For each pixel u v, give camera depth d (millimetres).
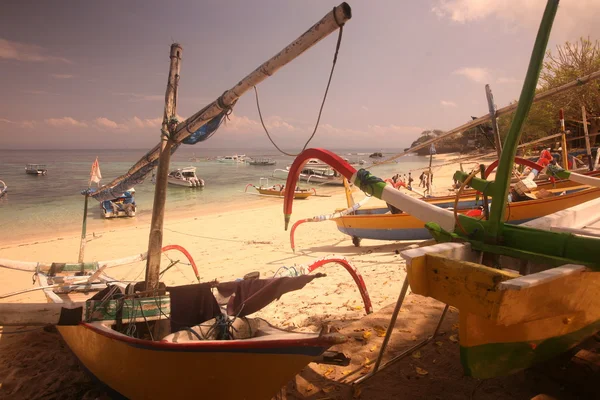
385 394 3572
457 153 95562
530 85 2650
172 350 3113
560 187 11250
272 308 6285
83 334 4039
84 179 47938
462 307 2516
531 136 34094
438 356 4113
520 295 2316
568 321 3033
